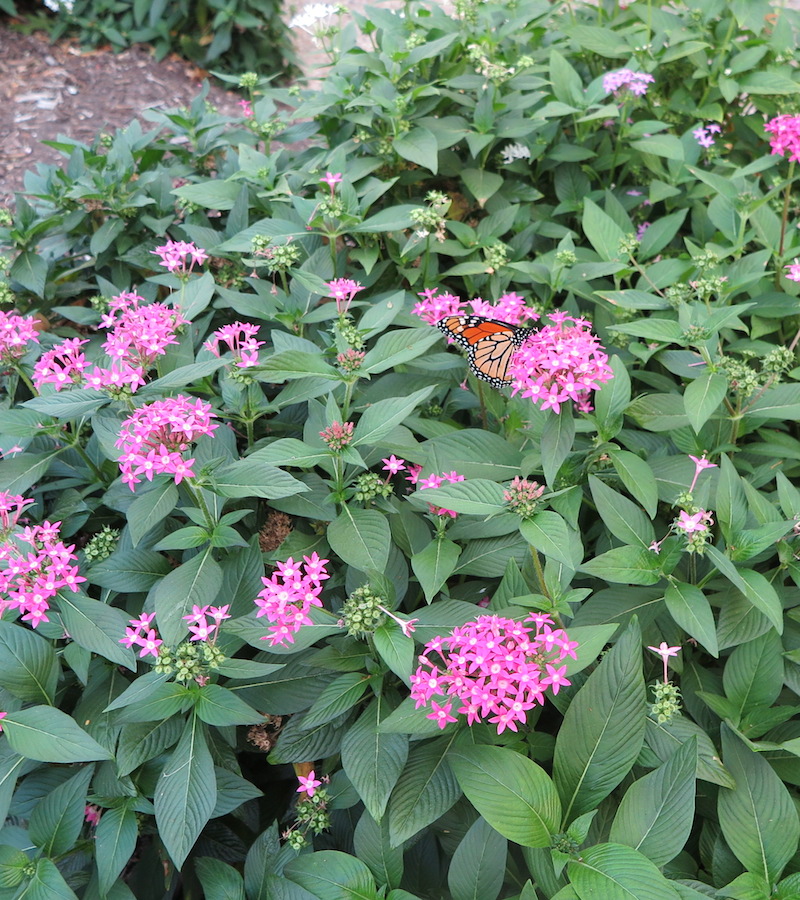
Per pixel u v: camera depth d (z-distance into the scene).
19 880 0.39
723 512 0.42
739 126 0.79
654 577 0.40
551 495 0.40
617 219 0.68
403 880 0.43
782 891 0.35
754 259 0.59
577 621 0.44
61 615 0.41
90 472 0.51
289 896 0.38
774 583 0.44
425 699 0.36
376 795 0.38
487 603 0.47
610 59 0.82
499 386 0.47
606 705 0.38
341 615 0.42
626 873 0.34
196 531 0.42
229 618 0.43
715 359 0.53
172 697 0.40
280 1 1.53
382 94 0.66
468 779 0.36
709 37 0.80
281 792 0.49
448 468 0.46
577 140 0.75
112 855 0.39
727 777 0.38
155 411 0.40
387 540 0.41
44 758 0.37
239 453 0.54
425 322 0.53
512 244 0.68
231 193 0.66
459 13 0.73
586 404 0.47
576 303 0.65
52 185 0.69
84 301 0.75
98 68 1.45
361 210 0.58
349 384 0.44
